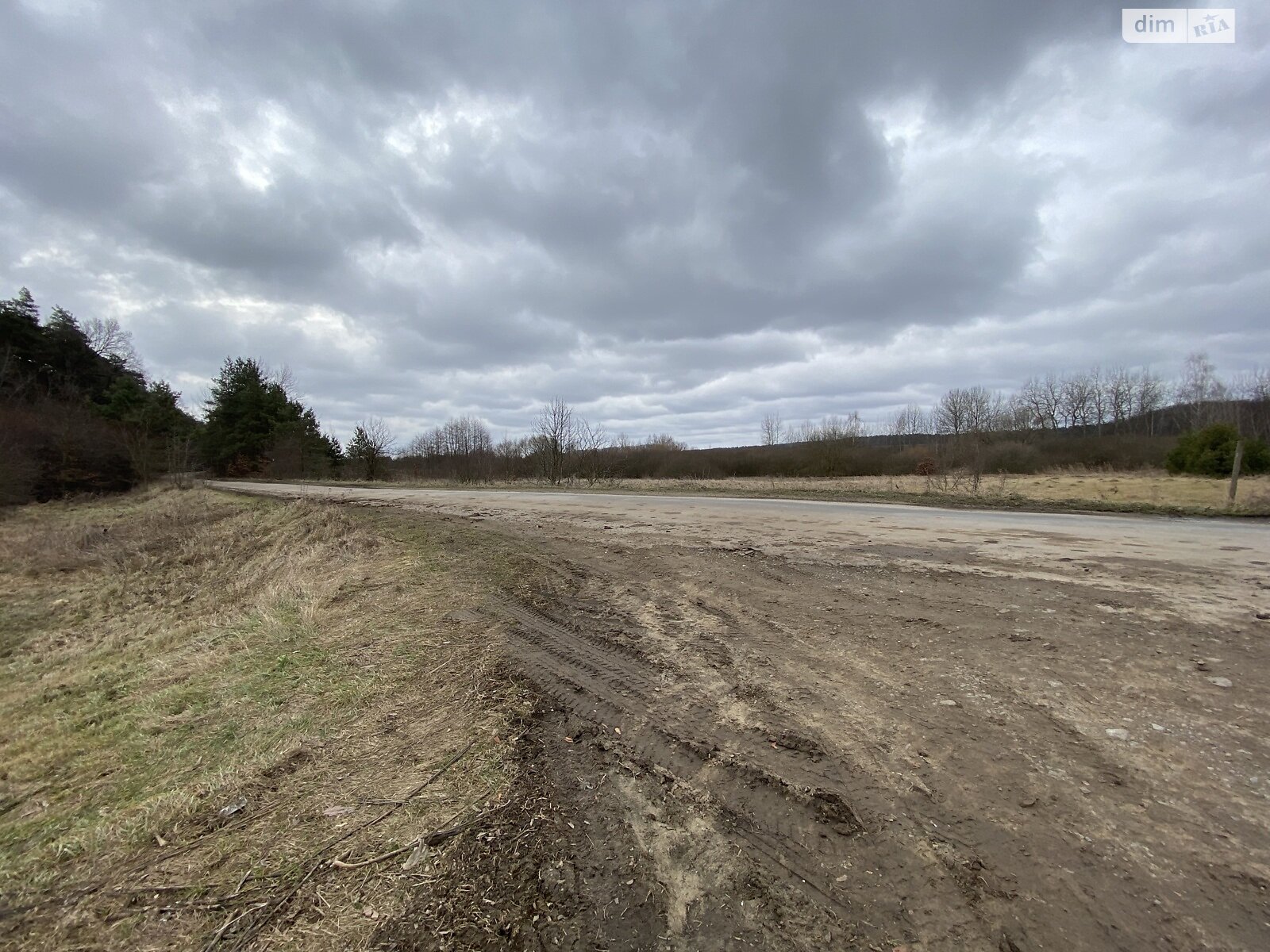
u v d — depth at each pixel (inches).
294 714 159.8
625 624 217.2
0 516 911.0
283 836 104.0
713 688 157.2
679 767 119.5
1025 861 88.4
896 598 233.8
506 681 167.0
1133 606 213.6
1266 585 240.4
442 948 77.1
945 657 171.5
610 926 80.4
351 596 287.7
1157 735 124.0
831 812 102.6
